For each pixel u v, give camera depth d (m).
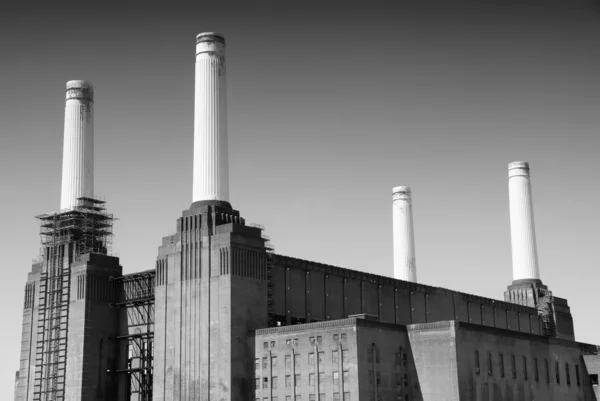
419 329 110.00
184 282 116.12
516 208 180.88
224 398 108.19
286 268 122.25
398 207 183.00
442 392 106.56
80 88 144.38
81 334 126.81
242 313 111.69
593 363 137.12
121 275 133.12
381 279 139.75
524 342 123.25
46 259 136.75
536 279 178.75
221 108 122.00
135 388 127.00
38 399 130.38
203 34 123.12
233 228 114.00
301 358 106.88
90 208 138.88
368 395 102.75
